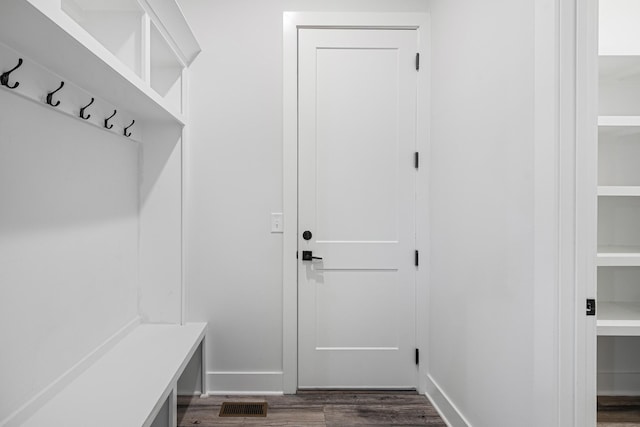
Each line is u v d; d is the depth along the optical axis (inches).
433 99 88.7
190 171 89.9
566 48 45.8
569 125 46.0
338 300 92.3
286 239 90.2
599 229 91.7
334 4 90.4
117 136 76.2
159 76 88.2
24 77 47.6
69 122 59.1
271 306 91.2
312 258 91.7
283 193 90.4
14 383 48.3
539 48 48.5
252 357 91.4
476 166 66.6
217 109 89.8
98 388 59.0
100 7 63.1
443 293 81.7
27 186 50.2
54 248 55.8
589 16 45.8
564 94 45.9
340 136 91.7
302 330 92.1
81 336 63.6
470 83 68.9
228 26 89.6
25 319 50.1
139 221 87.8
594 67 46.0
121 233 78.7
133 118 80.8
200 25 89.4
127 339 79.3
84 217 64.0
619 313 80.4
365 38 91.4
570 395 46.2
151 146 87.6
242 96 90.0
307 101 91.3
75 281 61.5
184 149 88.0
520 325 53.3
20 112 48.7
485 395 63.2
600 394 91.0
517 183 54.1
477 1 66.1
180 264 88.4
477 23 66.1
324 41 91.1
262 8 89.7
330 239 92.0
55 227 56.1
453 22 76.6
